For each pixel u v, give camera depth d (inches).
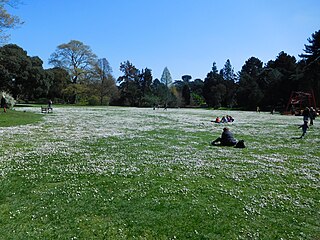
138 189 343.0
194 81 6190.9
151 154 556.4
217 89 4510.3
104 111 2297.0
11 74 2524.6
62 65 3449.8
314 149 639.1
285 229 249.4
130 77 4461.1
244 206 295.6
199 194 329.1
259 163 489.7
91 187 348.2
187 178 392.2
